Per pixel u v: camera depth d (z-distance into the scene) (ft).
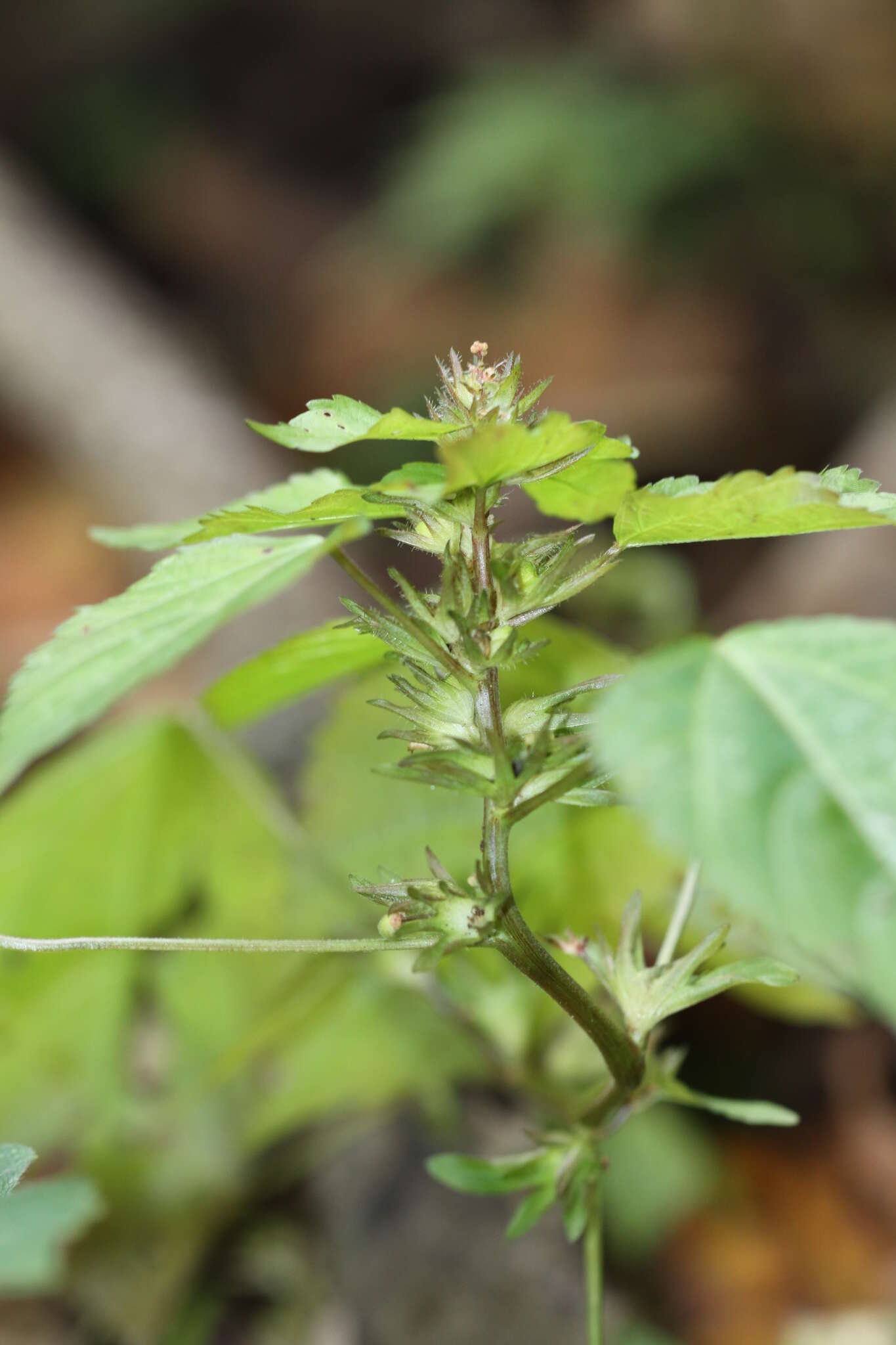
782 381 3.69
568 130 4.19
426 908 1.06
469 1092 1.60
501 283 4.34
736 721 0.98
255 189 5.42
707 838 0.97
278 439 1.03
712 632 2.59
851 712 0.98
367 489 1.03
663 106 4.22
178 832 1.38
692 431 3.58
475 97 4.54
